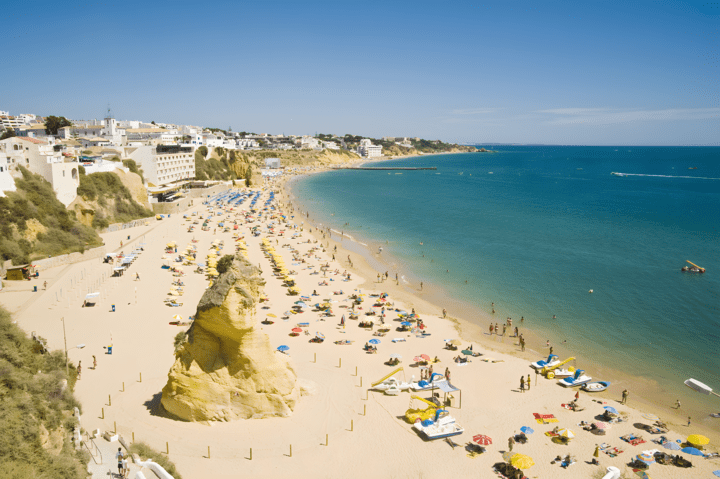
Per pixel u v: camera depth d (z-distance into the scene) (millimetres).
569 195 184625
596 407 36625
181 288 61531
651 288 66562
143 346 43969
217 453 28609
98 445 26984
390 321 54031
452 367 42781
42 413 24719
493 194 189125
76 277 63531
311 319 53781
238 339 31297
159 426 30672
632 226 115438
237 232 102750
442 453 30125
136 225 102438
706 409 37000
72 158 95188
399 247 94188
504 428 33344
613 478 26562
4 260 61188
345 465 28516
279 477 27047
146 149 134375
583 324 54062
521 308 59344
